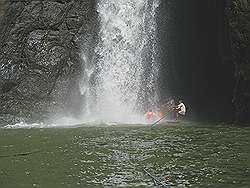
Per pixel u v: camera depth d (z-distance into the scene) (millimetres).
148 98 26906
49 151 15500
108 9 27500
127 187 11094
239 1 19938
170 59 27016
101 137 18109
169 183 11352
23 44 25797
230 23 20578
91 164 13516
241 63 20281
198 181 11438
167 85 26984
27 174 12531
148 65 27156
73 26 26828
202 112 25266
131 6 27516
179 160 13719
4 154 15148
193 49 25891
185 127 20719
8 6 25312
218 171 12328
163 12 27016
